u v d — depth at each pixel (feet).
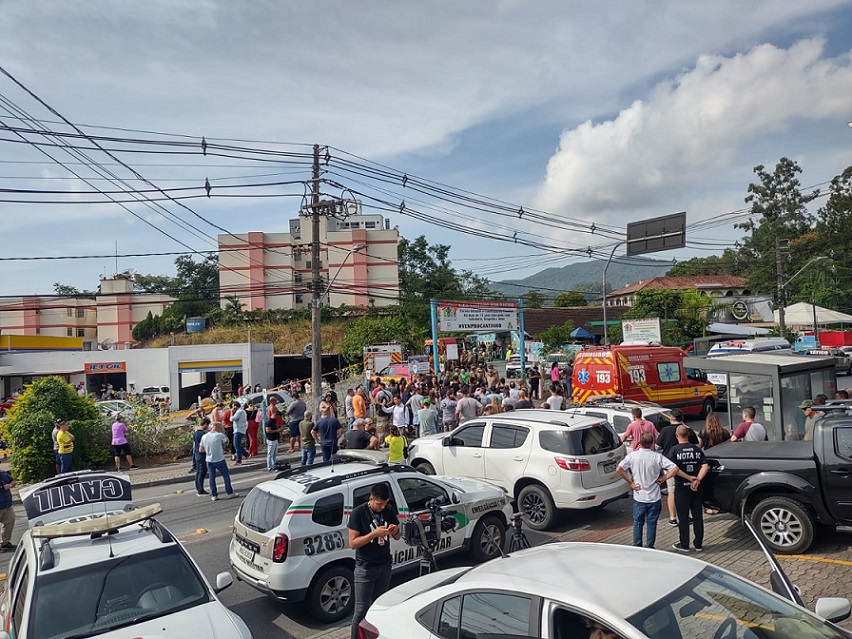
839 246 207.41
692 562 14.38
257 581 24.71
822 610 14.12
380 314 212.02
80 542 20.58
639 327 120.67
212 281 265.13
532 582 13.46
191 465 64.59
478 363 119.03
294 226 262.47
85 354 145.48
